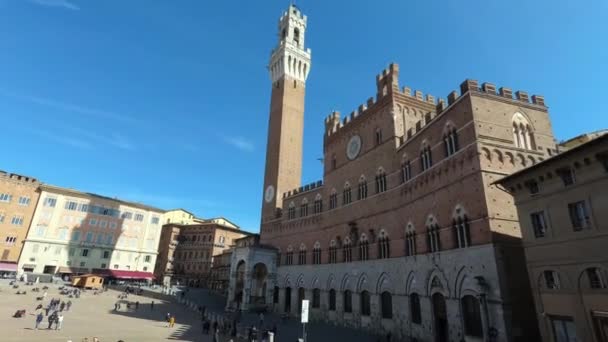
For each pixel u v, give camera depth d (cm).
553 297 2756
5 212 10431
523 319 3212
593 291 2470
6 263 10144
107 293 9119
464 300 3731
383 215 5594
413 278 4650
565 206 2730
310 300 7169
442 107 4562
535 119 4175
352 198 6556
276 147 10188
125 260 12469
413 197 4909
